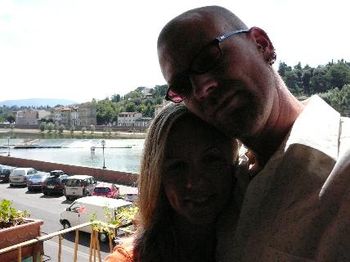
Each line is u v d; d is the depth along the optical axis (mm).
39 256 3209
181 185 740
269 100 611
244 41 619
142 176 782
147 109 60469
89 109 72250
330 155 550
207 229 773
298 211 545
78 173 17109
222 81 604
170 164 741
